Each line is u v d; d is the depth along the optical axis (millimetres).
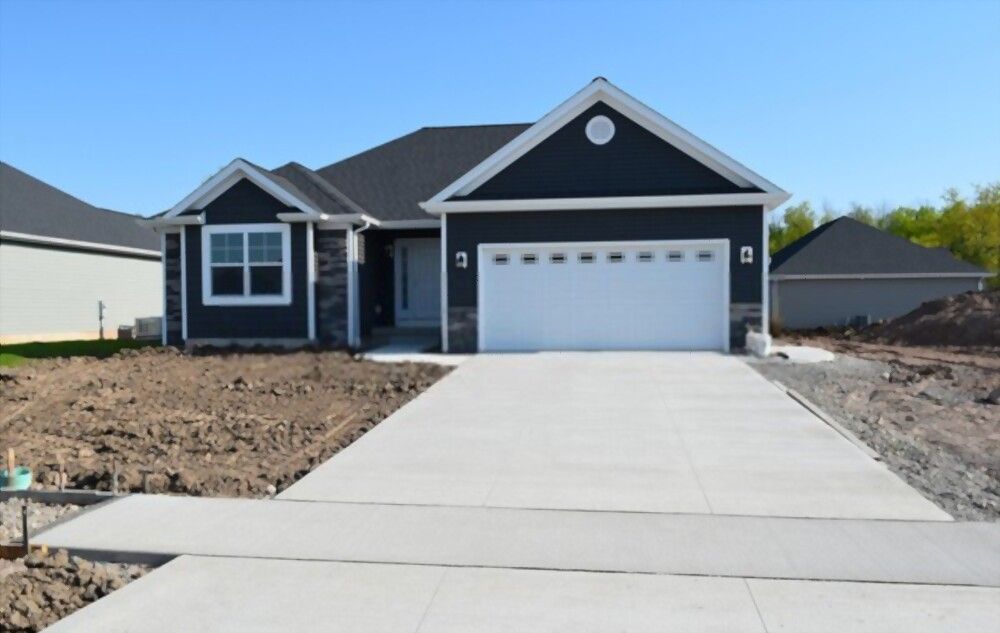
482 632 4273
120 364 15148
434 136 23656
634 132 16656
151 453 8367
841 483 7004
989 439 8703
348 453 8188
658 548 5469
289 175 19438
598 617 4430
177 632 4309
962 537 5645
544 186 16891
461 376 13266
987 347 21156
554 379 12867
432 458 7977
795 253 31734
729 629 4281
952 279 30109
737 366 14211
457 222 16922
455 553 5402
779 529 5836
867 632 4238
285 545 5574
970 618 4387
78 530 5883
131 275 28922
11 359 16859
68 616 4520
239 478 7270
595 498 6633
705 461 7789
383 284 21156
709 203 16125
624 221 16562
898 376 13344
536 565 5180
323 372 13719
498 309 16938
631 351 16547
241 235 18109
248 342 18141
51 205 26875
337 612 4527
